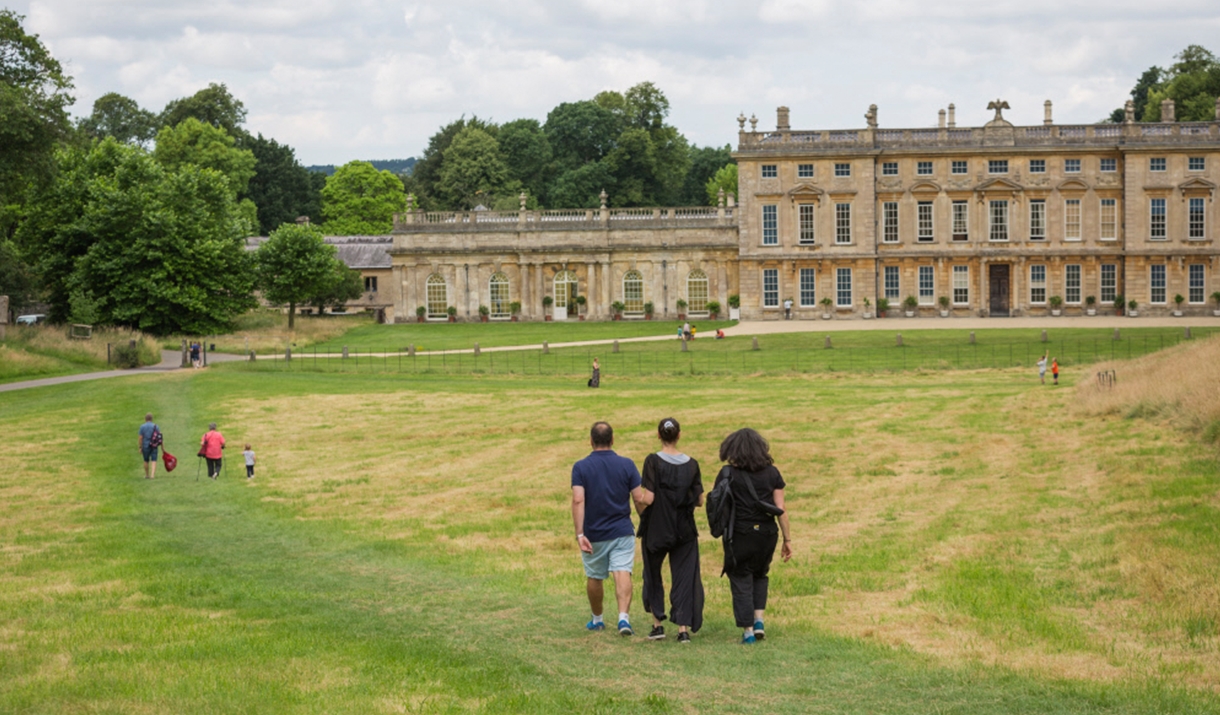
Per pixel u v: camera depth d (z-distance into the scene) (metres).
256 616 16.89
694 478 15.08
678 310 112.81
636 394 55.06
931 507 25.56
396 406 52.72
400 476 34.06
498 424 45.22
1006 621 15.86
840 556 20.94
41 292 105.06
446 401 54.22
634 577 20.19
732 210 112.19
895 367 67.69
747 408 47.28
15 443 42.81
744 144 104.94
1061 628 15.43
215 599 18.34
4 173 64.88
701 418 44.16
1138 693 12.24
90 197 99.00
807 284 105.31
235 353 88.31
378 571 21.00
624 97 176.00
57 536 25.50
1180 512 22.05
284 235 104.62
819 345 79.12
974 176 102.88
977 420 40.06
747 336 85.69
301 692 12.35
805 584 18.72
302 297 107.06
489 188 162.12
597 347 83.56
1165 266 101.25
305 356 82.94
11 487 33.31
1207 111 132.00
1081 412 38.75
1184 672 13.26
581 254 114.00
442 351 85.25
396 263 117.12
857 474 30.53
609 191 166.25
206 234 99.44
